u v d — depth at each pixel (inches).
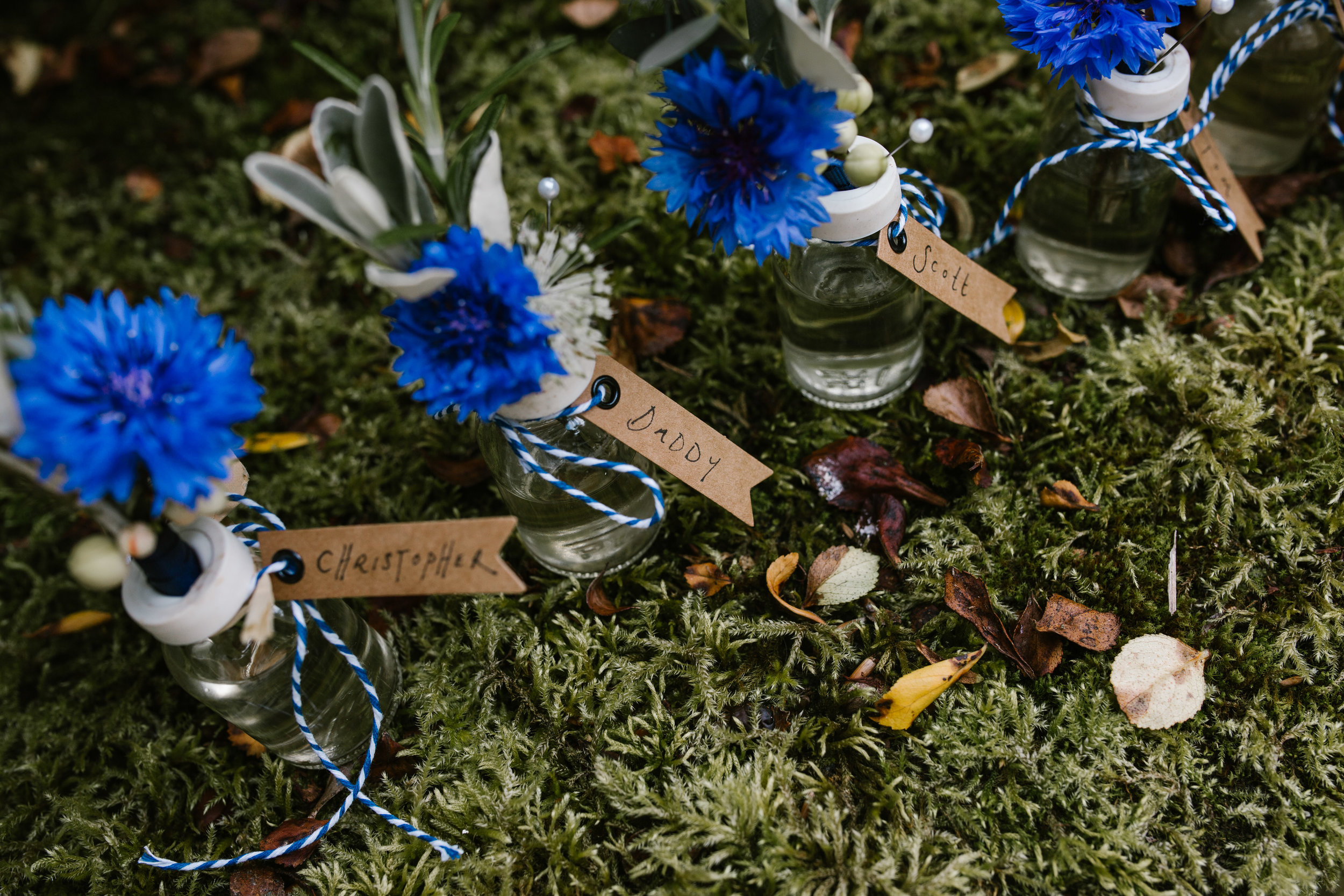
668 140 32.1
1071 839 35.4
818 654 40.8
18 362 26.3
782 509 45.2
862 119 57.1
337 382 52.4
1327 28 44.0
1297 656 38.9
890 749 38.6
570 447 37.3
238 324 55.8
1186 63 38.9
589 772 38.9
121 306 29.3
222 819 39.8
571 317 33.3
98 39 69.2
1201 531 42.1
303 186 28.9
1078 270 47.7
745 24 34.3
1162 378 45.3
